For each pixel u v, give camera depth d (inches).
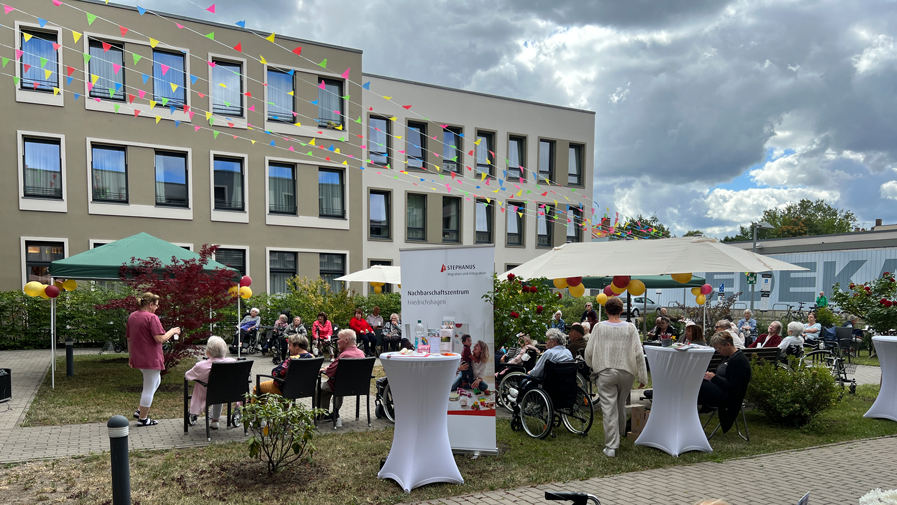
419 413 198.2
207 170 803.4
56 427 275.6
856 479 207.9
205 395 268.8
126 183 756.6
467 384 241.9
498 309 343.0
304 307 676.1
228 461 221.6
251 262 835.4
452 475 201.2
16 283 689.6
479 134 1080.2
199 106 794.2
